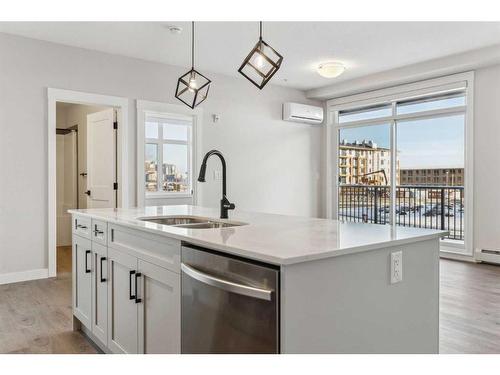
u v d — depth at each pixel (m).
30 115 4.14
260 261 1.31
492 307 3.19
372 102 6.16
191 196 5.48
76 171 6.42
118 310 2.17
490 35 4.16
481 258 4.93
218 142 5.67
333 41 4.31
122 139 4.77
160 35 4.10
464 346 2.40
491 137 4.84
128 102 4.81
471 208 5.02
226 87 5.76
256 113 6.11
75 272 2.77
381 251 1.50
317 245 1.39
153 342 1.86
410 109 5.79
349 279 1.38
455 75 5.14
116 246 2.19
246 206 6.01
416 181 5.78
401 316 1.58
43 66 4.22
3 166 4.00
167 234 1.71
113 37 4.16
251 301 1.29
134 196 4.89
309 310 1.25
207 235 1.62
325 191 7.03
